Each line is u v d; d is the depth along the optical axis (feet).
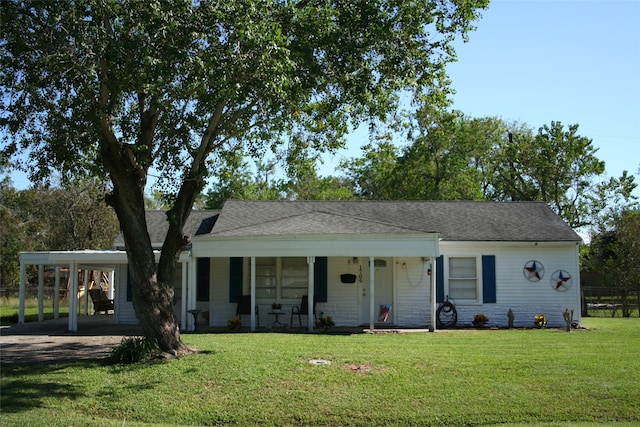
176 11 36.83
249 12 37.50
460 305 68.74
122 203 42.50
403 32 44.80
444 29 45.47
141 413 32.19
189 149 46.57
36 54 38.01
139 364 40.22
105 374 38.32
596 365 39.65
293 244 60.95
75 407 32.78
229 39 38.22
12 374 38.78
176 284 71.00
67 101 39.14
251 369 38.42
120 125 42.63
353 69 44.50
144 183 43.45
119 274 71.10
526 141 126.82
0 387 35.81
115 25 38.19
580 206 122.31
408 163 132.77
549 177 122.72
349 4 43.80
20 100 40.09
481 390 34.76
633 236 103.19
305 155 54.03
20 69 38.34
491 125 147.02
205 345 47.14
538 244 69.15
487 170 145.69
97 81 39.29
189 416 31.86
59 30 36.94
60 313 90.74
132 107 45.09
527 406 32.53
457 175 134.10
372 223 63.93
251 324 61.46
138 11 36.04
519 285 69.21
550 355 43.11
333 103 48.19
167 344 42.65
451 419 31.22
